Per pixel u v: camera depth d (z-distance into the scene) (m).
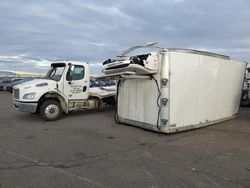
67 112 10.68
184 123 7.95
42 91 9.91
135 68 7.65
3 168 4.89
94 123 9.63
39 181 4.29
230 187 4.10
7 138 7.30
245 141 6.98
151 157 5.58
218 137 7.43
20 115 11.60
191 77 8.02
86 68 11.17
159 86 7.70
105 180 4.34
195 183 4.24
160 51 7.63
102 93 12.09
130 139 7.20
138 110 8.55
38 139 7.18
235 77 10.38
